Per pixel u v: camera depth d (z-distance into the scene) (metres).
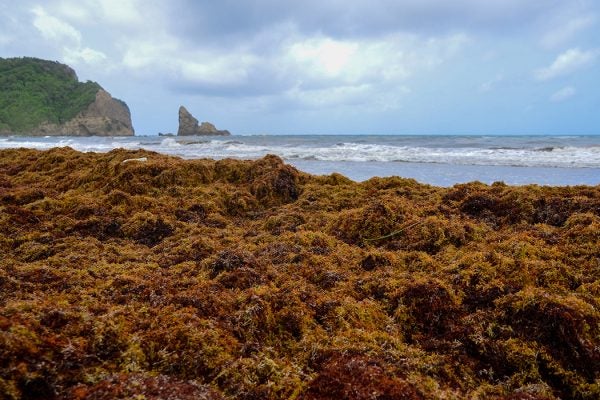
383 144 37.00
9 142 54.19
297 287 4.69
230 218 8.95
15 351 2.88
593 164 19.02
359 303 4.43
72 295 4.28
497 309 4.17
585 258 5.25
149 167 10.48
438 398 3.09
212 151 31.42
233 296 4.36
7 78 119.81
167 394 2.89
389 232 6.96
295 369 3.39
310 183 11.05
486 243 6.12
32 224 7.14
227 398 3.05
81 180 10.59
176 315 3.75
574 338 3.67
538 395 3.27
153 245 6.81
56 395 2.81
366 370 3.21
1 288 4.36
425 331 4.21
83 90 123.81
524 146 30.73
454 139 46.72
